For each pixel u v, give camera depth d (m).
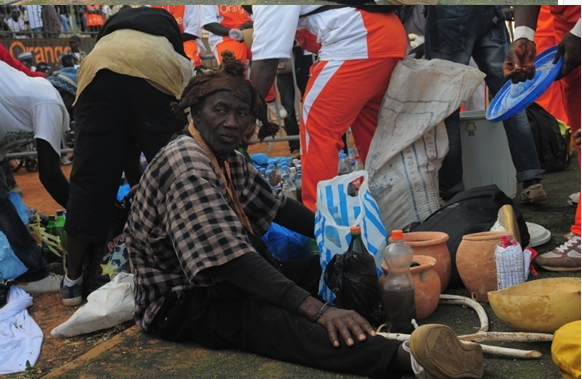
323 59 4.27
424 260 3.35
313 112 4.30
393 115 4.32
